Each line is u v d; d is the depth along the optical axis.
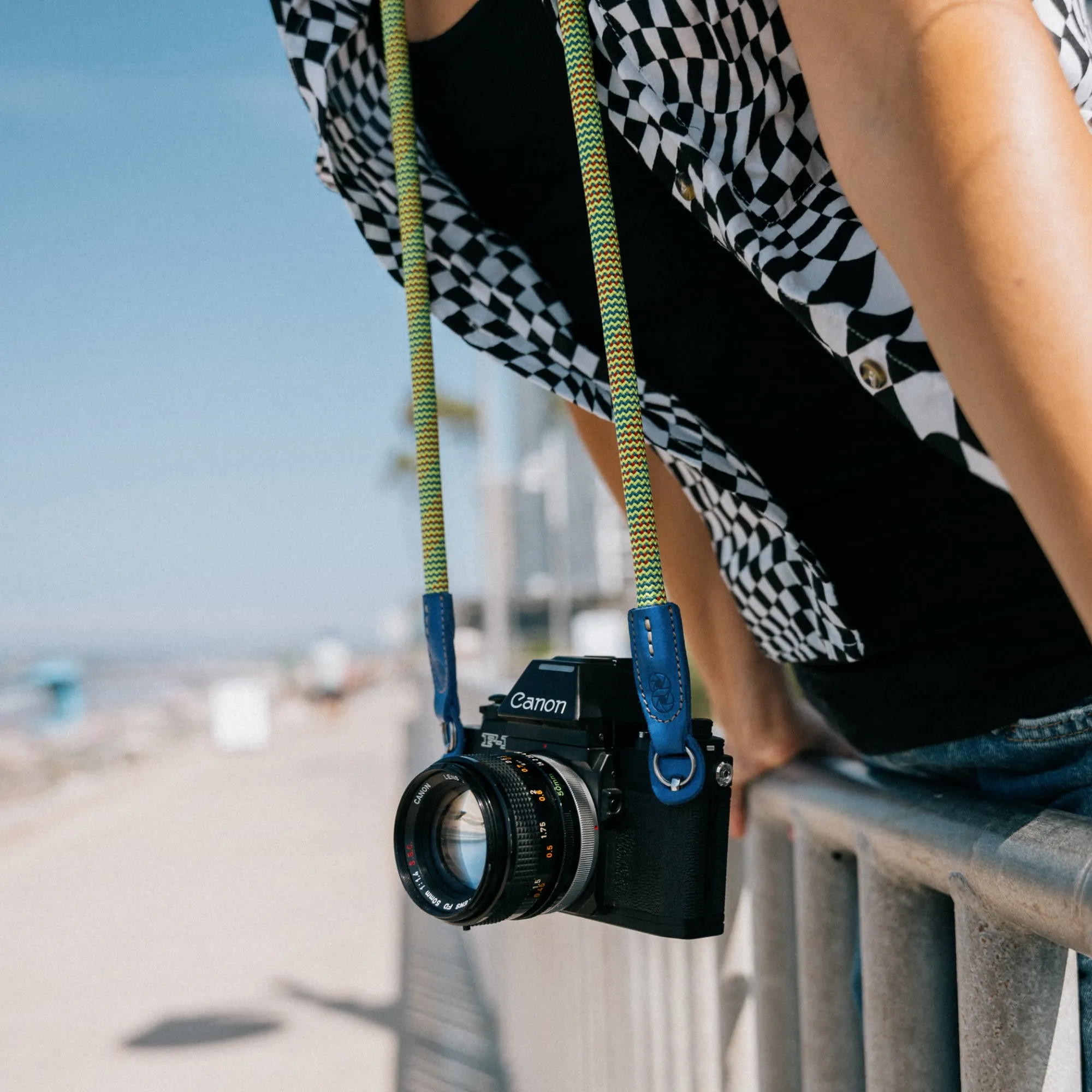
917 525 0.76
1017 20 0.47
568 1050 2.26
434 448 0.92
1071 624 0.69
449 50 0.87
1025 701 0.72
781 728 1.15
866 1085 0.88
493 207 0.94
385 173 0.99
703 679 1.21
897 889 0.84
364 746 17.34
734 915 1.40
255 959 5.35
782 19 0.65
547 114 0.83
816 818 0.98
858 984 0.99
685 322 0.83
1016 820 0.68
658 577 0.75
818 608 0.84
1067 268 0.43
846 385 0.77
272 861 7.86
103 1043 4.25
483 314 0.95
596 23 0.72
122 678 114.00
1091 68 0.69
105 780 14.30
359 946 5.48
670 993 1.49
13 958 5.57
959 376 0.46
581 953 2.09
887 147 0.48
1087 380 0.42
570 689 0.88
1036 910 0.62
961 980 0.73
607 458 1.13
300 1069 3.86
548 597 56.88
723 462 0.85
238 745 18.20
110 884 7.37
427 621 0.94
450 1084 3.58
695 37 0.68
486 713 0.98
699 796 0.81
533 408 46.22
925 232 0.46
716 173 0.69
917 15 0.47
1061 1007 0.70
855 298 0.63
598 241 0.72
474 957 5.00
